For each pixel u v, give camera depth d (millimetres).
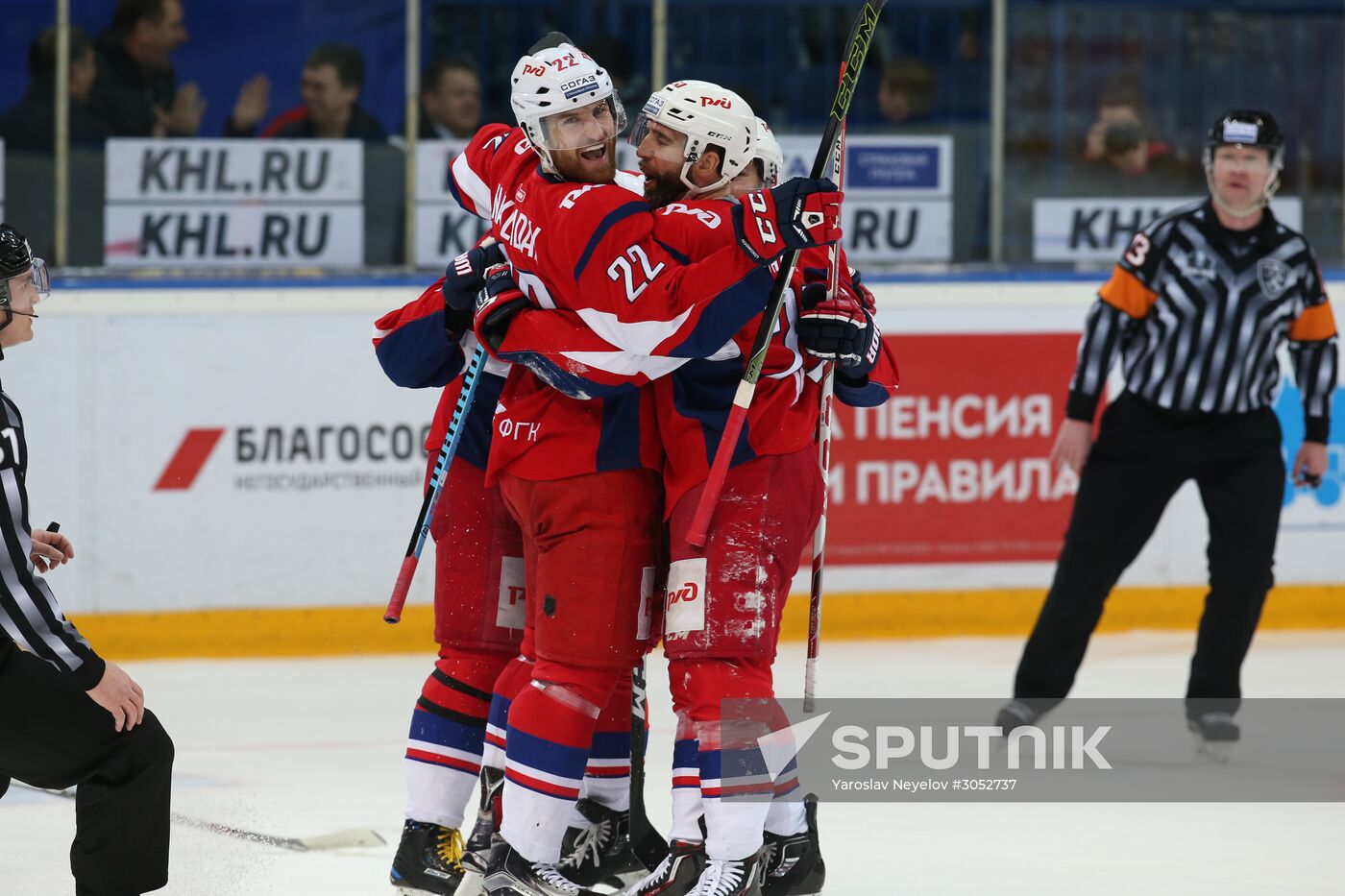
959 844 13930
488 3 24906
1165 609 25125
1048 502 25297
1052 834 14273
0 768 10719
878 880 12805
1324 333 18344
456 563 12172
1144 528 18062
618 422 11164
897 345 24906
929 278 25047
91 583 23328
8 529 10078
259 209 24656
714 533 11094
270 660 23469
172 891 12375
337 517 23875
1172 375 17828
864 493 24750
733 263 10547
